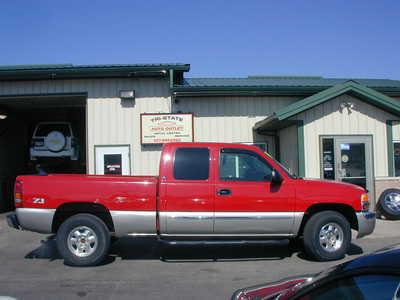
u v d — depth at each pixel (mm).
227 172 8234
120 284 6934
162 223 8055
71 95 15375
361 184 13422
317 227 8227
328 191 8305
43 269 7992
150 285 6863
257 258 8688
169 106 15367
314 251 8211
